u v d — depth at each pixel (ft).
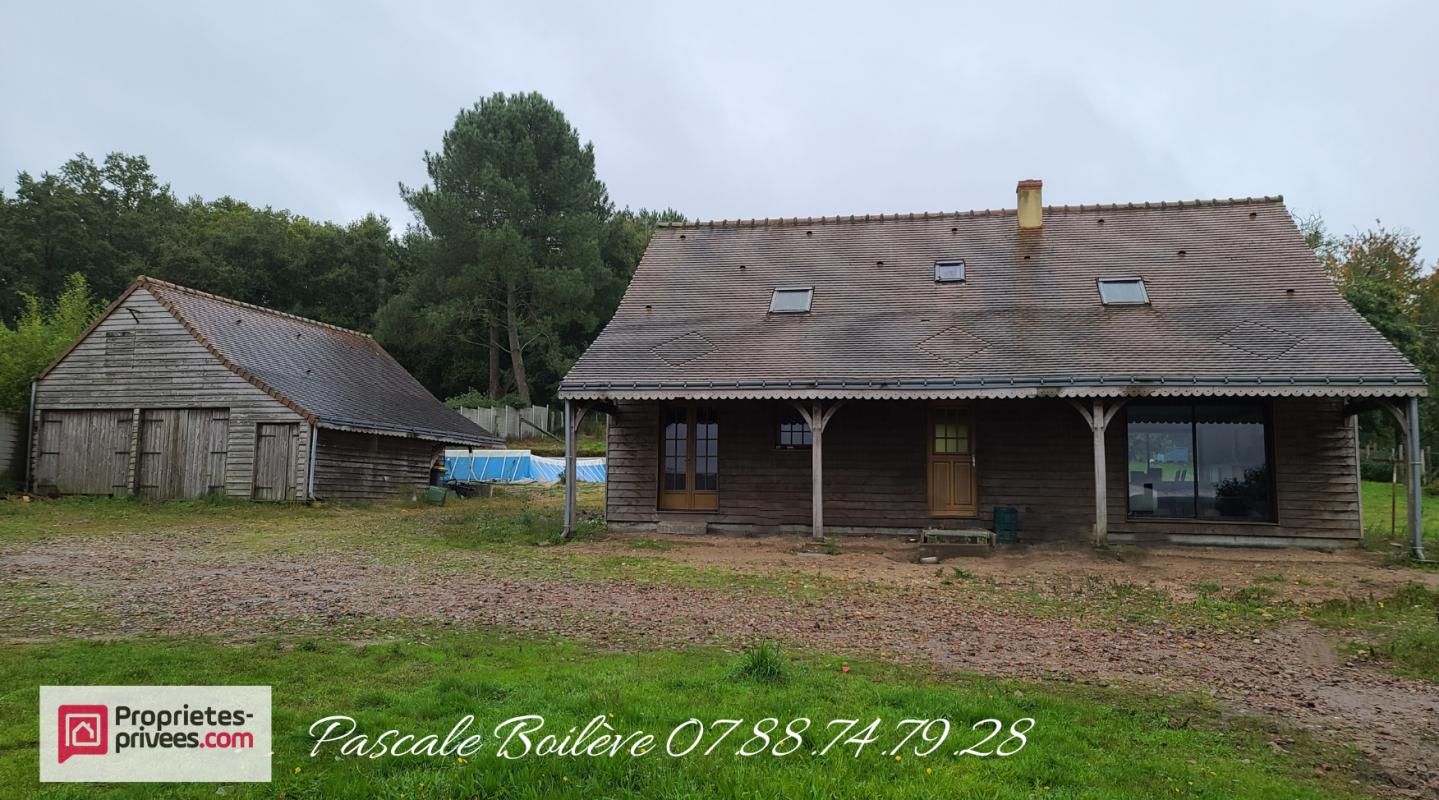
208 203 185.98
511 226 119.24
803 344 50.39
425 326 126.62
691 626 26.71
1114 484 48.73
